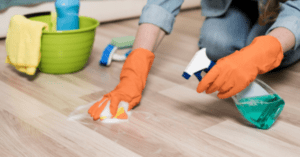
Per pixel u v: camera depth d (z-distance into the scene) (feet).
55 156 2.05
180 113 2.77
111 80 3.40
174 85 3.39
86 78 3.41
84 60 3.52
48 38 3.07
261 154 2.23
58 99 2.87
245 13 4.01
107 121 2.52
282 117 2.81
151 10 2.83
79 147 2.17
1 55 3.96
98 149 2.16
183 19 6.99
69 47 3.22
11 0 4.27
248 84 2.26
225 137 2.42
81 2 5.18
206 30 3.93
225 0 3.74
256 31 3.67
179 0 3.00
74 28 3.35
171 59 4.22
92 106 2.65
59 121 2.49
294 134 2.53
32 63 3.06
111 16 5.89
